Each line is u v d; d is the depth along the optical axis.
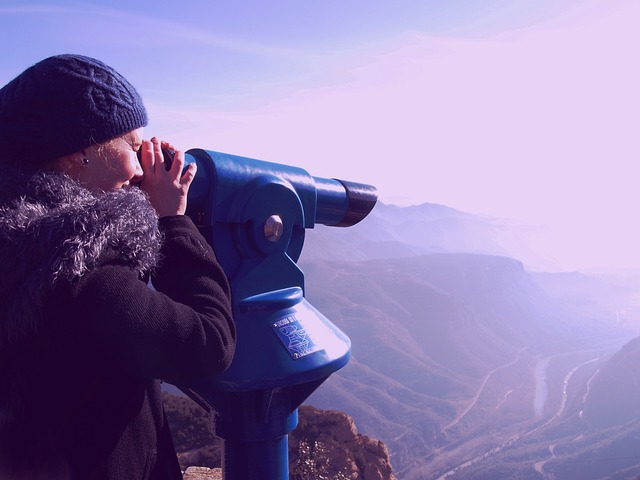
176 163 1.29
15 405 0.97
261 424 1.58
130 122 1.12
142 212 1.06
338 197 1.96
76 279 0.95
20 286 0.93
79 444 1.03
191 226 1.24
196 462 10.52
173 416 12.06
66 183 1.03
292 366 1.54
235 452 1.60
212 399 1.55
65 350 0.98
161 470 1.24
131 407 1.12
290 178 1.75
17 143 1.04
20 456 0.99
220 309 1.15
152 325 1.00
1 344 0.96
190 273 1.18
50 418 1.00
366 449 13.88
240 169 1.59
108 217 0.99
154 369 1.04
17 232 0.95
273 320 1.61
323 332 1.70
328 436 13.96
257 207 1.60
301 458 7.69
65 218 0.96
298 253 1.79
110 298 0.96
